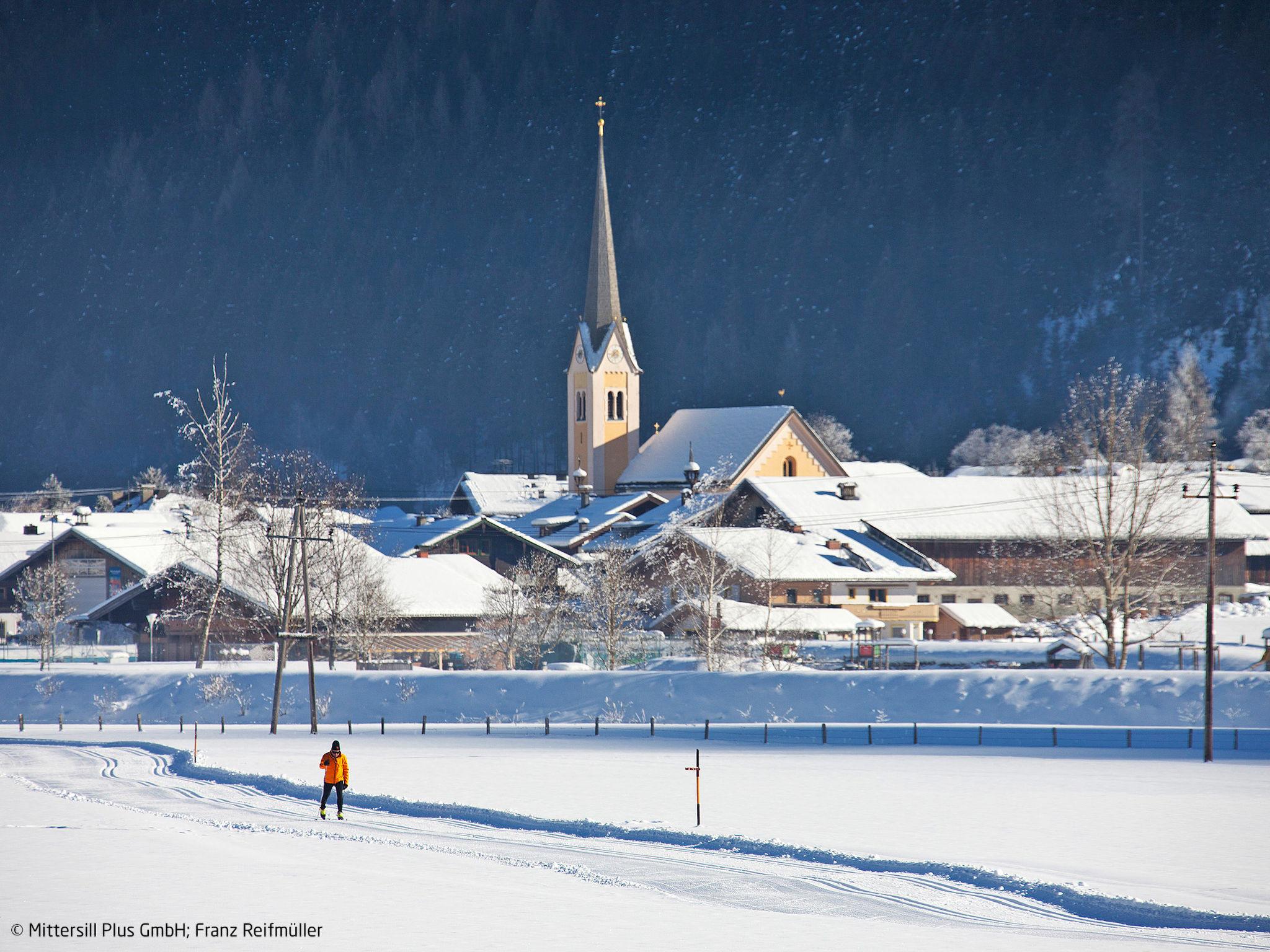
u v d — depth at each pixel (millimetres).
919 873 126188
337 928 104500
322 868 127812
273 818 160750
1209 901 112688
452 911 110188
